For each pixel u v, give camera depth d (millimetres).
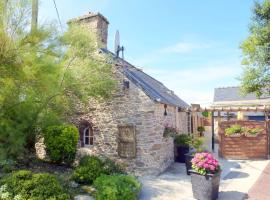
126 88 10453
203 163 7289
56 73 8367
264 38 15953
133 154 10047
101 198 6602
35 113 8703
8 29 6859
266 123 12828
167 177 9719
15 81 7445
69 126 9820
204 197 7203
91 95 10078
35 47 7379
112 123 10695
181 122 15008
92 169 8102
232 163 12070
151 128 9898
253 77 16641
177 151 12641
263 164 11672
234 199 7359
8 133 7953
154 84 14656
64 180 7801
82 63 9562
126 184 7172
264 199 7355
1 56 6645
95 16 12094
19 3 6918
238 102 20594
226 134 13172
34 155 9875
